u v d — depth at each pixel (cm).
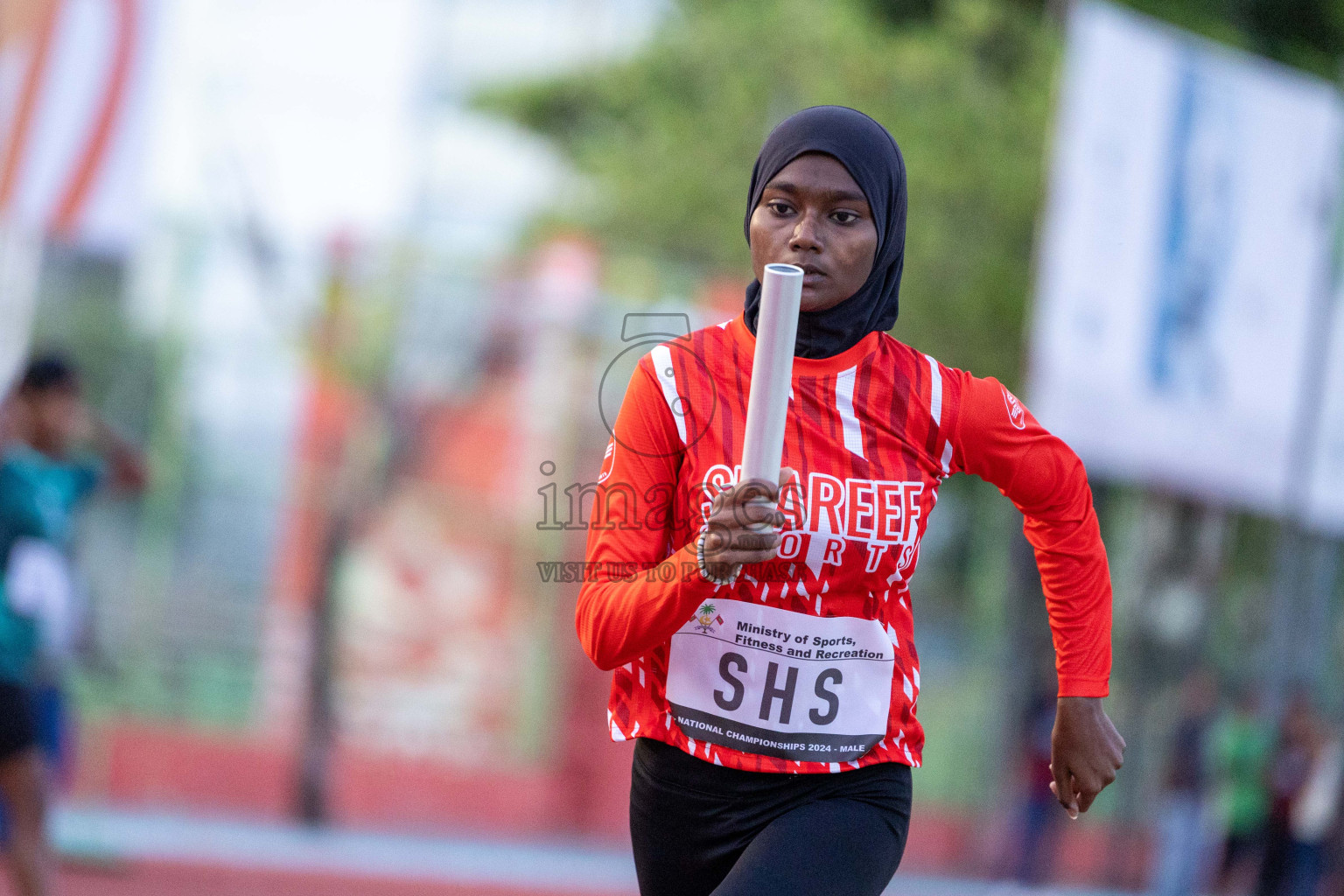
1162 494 4800
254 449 3878
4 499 1798
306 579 3853
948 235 5597
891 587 830
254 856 3188
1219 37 5975
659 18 6209
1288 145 3500
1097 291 3272
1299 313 3575
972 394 830
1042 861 3959
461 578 3941
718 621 820
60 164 2794
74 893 2586
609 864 3691
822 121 804
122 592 3744
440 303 3966
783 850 786
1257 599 4881
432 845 3647
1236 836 3988
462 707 3931
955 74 5812
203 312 3894
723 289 4106
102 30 2792
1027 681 4584
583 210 5525
